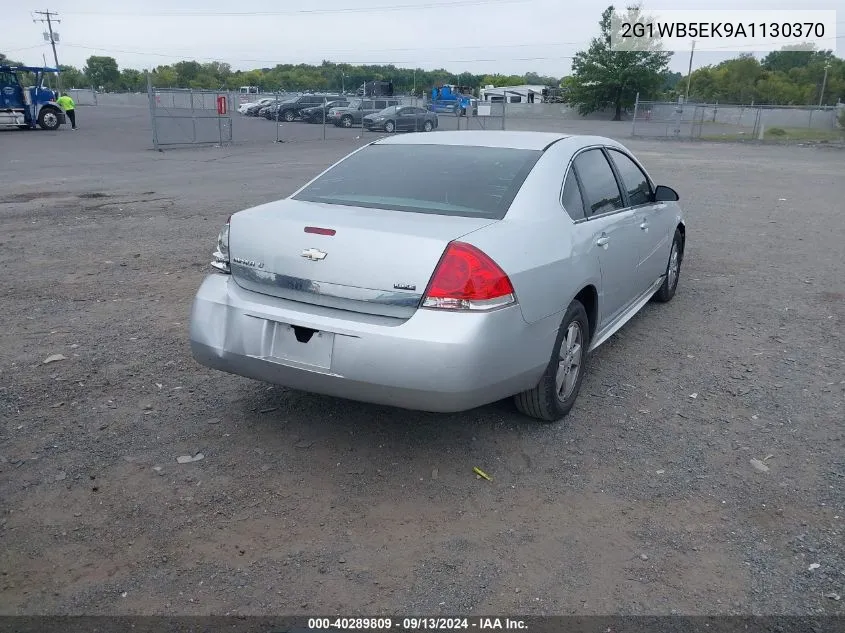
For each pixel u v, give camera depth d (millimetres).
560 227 4281
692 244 10164
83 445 4141
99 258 8641
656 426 4520
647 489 3811
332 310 3783
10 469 3867
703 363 5590
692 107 45750
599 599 2992
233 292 4070
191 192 14758
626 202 5500
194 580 3074
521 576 3127
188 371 5215
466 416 4578
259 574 3119
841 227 11570
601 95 69250
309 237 3830
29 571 3105
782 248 9922
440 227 3781
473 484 3830
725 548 3330
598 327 4895
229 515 3523
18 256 8680
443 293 3545
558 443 4277
